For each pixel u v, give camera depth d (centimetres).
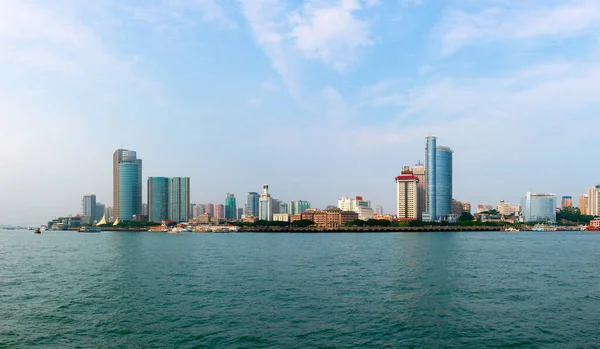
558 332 6012
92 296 8494
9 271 12481
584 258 15838
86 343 5569
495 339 5706
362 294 8656
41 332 6038
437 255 17250
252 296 8450
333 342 5575
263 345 5459
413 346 5428
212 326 6291
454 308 7425
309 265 13762
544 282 10100
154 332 6016
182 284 9906
